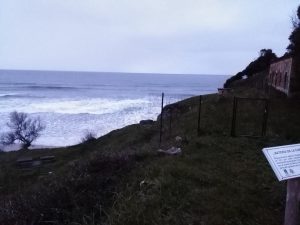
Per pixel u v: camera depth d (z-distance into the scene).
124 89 148.50
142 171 7.39
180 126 17.67
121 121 55.28
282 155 4.56
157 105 76.00
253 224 5.32
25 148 39.19
